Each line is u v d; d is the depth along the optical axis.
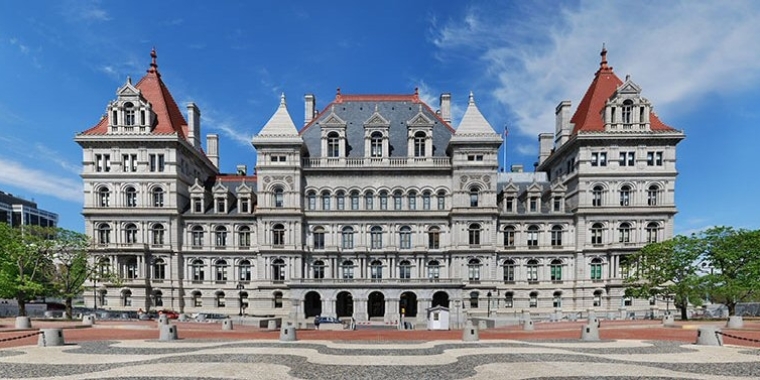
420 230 77.06
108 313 66.00
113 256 73.69
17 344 32.59
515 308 76.69
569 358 25.61
